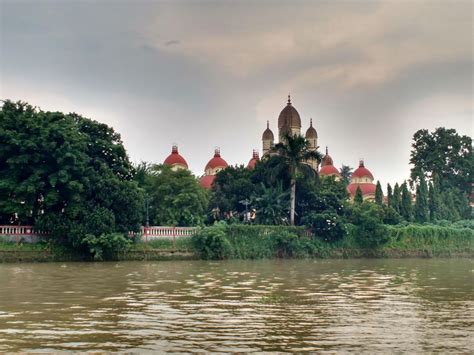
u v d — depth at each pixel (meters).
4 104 55.69
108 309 21.50
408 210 96.69
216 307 22.22
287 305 22.94
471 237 83.69
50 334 16.53
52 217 52.53
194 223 70.44
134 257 56.28
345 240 72.38
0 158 53.16
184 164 102.62
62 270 41.88
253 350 14.57
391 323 18.64
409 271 45.44
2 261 50.66
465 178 113.19
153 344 15.23
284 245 66.81
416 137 119.06
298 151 72.44
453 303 23.92
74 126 56.78
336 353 14.27
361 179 120.25
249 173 81.94
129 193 56.06
